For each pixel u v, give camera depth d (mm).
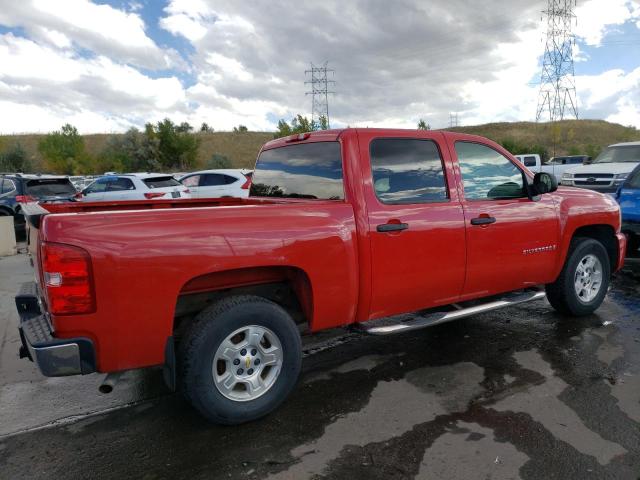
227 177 14172
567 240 4668
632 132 76000
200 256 2781
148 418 3311
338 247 3268
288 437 2998
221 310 2938
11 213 12625
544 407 3273
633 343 4379
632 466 2617
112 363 2670
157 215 2740
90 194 13266
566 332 4676
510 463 2670
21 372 4199
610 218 5086
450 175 3898
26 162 41000
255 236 2949
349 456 2781
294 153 3980
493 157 4234
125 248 2604
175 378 2828
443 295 3914
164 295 2711
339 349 4430
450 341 4543
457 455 2758
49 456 2887
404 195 3646
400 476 2592
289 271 3355
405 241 3564
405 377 3812
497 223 4086
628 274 7000
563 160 22719
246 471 2674
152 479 2635
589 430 2980
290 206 3158
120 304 2613
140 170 49906
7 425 3283
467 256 3918
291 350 3205
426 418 3180
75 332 2570
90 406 3529
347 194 3400
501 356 4160
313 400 3471
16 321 5691
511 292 4730
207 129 90500
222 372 3092
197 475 2656
